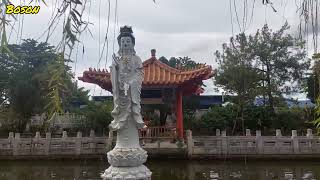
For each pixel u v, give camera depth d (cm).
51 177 1711
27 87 2302
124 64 1136
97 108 2778
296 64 2872
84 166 2039
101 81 2052
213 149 2144
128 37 1150
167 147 2136
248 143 2148
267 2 202
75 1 158
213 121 2772
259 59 2872
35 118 2666
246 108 2808
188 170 1864
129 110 1119
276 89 2905
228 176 1686
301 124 2836
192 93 2506
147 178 1072
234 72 2352
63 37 157
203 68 2088
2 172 1856
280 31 2716
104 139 2242
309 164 2016
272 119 2816
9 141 2259
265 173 1752
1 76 2281
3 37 140
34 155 2234
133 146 1105
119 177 1034
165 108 2884
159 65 2283
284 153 2119
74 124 2762
